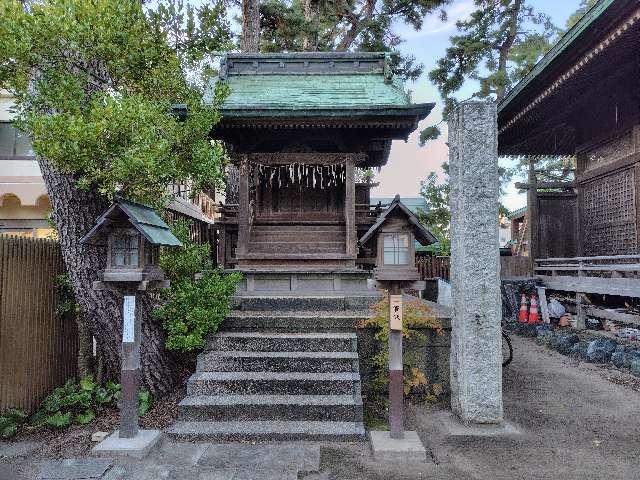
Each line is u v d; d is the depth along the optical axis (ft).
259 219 37.06
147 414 18.74
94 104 15.12
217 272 22.89
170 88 18.95
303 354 20.67
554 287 42.27
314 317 23.29
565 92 35.76
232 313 24.99
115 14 16.40
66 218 19.06
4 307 17.37
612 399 21.34
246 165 33.65
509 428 17.70
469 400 18.03
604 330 36.24
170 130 17.47
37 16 15.47
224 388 18.80
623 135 40.98
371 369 21.99
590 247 45.75
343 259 33.68
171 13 18.93
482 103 18.86
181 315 20.33
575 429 17.72
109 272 15.96
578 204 47.62
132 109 15.23
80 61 17.67
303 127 32.73
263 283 31.32
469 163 18.79
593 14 24.56
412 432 16.58
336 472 14.21
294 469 14.30
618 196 41.52
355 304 26.91
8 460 14.93
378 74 37.06
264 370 20.08
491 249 18.49
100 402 18.99
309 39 56.03
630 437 16.92
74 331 21.88
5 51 15.31
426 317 20.98
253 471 14.15
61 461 14.78
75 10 16.07
